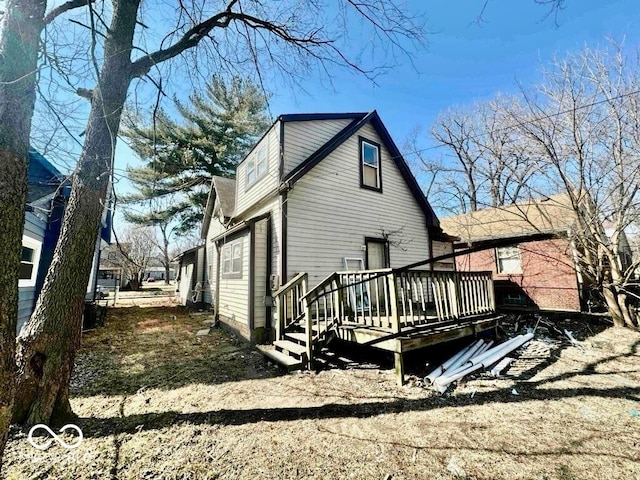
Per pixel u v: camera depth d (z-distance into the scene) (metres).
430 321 5.14
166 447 2.75
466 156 14.05
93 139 3.28
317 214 7.49
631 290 7.46
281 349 5.73
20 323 5.79
